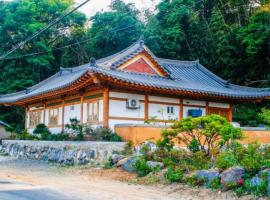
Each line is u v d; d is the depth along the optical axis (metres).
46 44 51.41
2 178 13.43
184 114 23.78
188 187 11.49
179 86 22.12
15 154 24.31
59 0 55.75
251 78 42.22
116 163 15.57
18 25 49.09
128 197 10.22
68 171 16.02
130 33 52.59
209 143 13.97
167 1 51.97
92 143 17.69
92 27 54.97
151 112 22.19
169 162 13.46
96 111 21.44
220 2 47.84
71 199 9.60
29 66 48.19
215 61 44.41
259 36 39.56
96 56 53.88
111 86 20.50
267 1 41.78
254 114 36.25
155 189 11.72
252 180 10.43
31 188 11.18
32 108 30.50
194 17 47.22
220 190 10.80
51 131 26.61
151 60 23.72
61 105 25.67
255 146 12.33
